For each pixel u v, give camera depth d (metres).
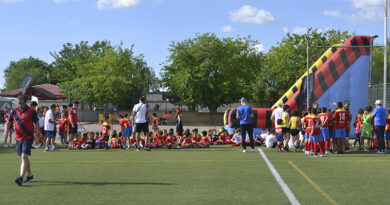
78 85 54.50
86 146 16.06
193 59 48.38
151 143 16.44
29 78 19.28
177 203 5.54
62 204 5.53
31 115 7.19
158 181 7.45
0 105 43.31
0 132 29.09
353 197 5.88
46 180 7.64
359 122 15.20
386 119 14.12
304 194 6.12
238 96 50.12
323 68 19.91
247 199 5.78
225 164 10.12
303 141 14.52
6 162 10.88
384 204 5.42
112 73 51.91
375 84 20.89
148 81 65.94
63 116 17.20
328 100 19.78
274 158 11.63
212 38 48.62
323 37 51.72
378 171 8.70
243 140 14.07
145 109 14.98
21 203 5.60
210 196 6.01
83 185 7.04
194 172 8.64
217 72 48.62
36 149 16.12
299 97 20.05
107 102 52.41
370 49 20.08
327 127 12.93
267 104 63.16
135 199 5.83
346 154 12.97
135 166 9.80
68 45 69.75
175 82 48.03
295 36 51.66
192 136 16.77
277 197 5.90
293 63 50.88
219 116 53.56
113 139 16.30
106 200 5.77
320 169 9.05
